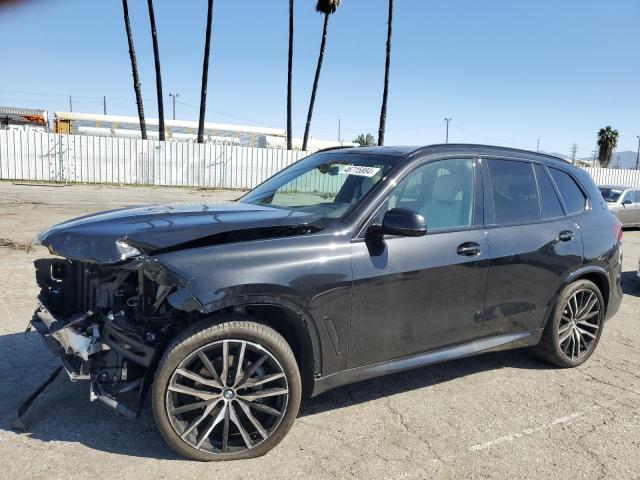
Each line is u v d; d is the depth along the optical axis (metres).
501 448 3.28
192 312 3.02
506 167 4.25
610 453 3.27
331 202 3.67
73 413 3.41
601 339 5.54
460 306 3.75
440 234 3.67
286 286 2.98
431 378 4.29
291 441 3.24
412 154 3.76
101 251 2.87
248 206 3.81
